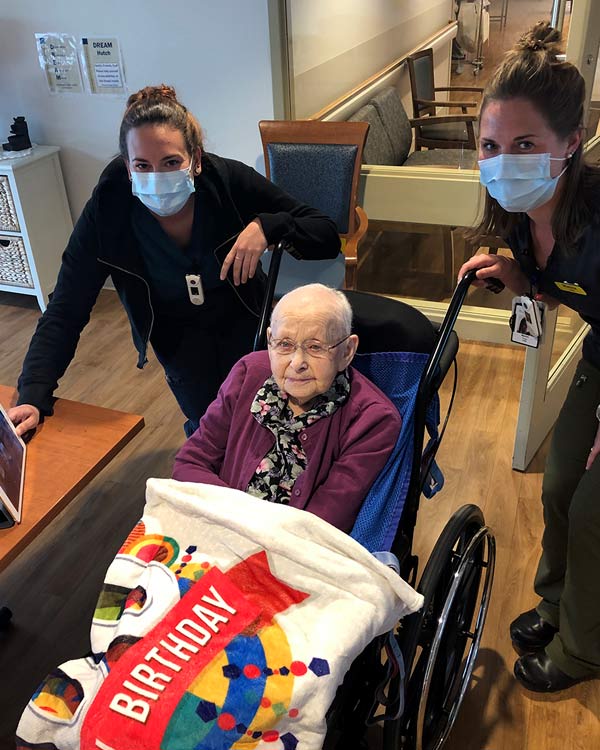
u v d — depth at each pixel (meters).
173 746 1.03
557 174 1.23
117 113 3.35
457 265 3.59
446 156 3.13
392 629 1.22
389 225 3.30
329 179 2.85
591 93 2.06
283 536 1.18
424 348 1.50
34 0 3.18
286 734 1.06
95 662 1.16
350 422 1.40
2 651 1.89
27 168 3.34
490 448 2.55
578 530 1.48
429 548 2.14
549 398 2.42
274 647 1.11
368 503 1.34
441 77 3.97
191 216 1.68
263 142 2.93
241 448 1.45
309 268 2.82
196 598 1.17
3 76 3.45
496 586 2.00
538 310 1.53
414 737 1.39
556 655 1.68
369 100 3.52
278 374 1.38
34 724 1.08
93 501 2.41
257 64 2.96
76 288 1.73
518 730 1.65
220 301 1.83
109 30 3.13
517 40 1.24
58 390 3.03
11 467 1.36
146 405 2.91
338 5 3.23
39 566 2.16
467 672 1.64
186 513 1.28
